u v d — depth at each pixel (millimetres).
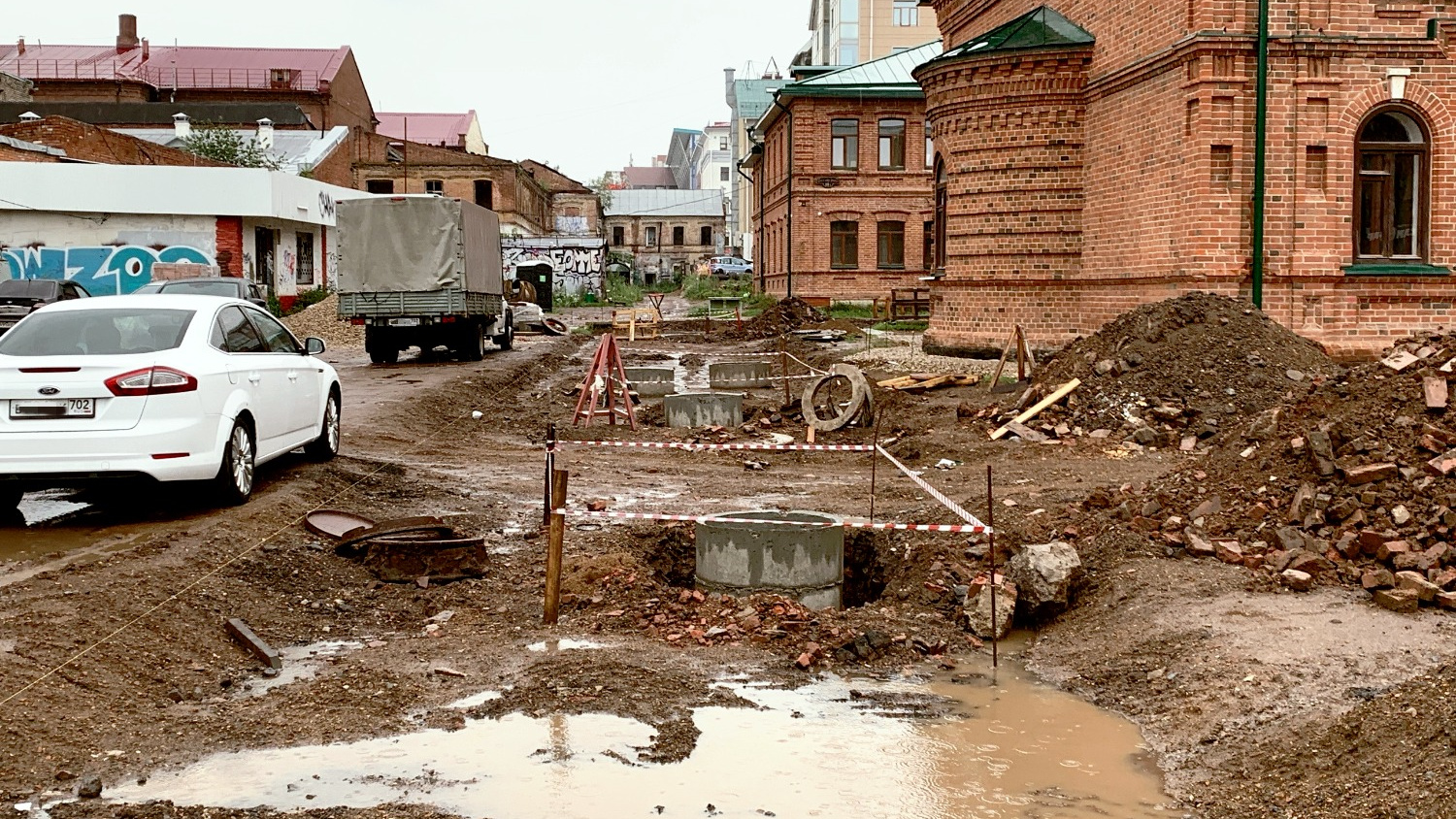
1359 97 19125
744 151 92188
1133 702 6738
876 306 44688
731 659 7422
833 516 8992
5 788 5277
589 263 68562
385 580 8992
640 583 8672
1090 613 8219
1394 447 9156
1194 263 19188
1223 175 19016
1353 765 5359
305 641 7727
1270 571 8383
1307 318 19359
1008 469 13469
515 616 8172
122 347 10039
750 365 24281
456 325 28344
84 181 38562
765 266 56438
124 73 70688
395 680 6879
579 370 30266
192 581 8141
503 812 5266
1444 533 8211
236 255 40094
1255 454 9930
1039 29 23547
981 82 23625
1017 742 6195
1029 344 23656
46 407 9477
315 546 9477
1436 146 19375
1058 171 23219
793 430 17438
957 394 19250
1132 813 5367
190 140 53812
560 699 6613
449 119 94062
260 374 11102
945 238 26125
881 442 15891
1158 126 20172
